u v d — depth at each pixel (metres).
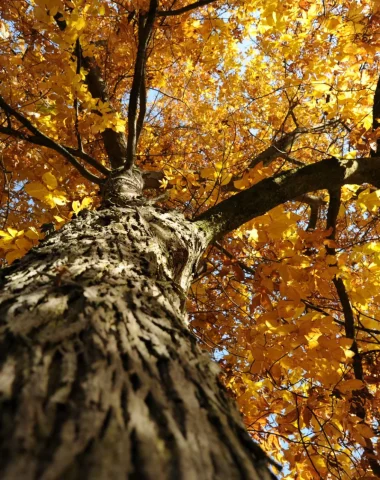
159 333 1.14
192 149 5.98
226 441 0.77
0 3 3.33
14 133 3.37
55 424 0.65
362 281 3.49
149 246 2.01
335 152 4.43
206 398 0.90
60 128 3.95
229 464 0.70
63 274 1.36
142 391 0.81
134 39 3.69
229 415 0.89
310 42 4.14
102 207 2.90
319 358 2.62
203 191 3.61
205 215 2.89
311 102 4.00
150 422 0.72
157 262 1.86
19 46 3.50
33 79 3.77
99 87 4.46
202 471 0.64
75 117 3.36
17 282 1.30
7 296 1.17
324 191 5.32
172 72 5.96
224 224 2.88
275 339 2.63
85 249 1.72
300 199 4.65
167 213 2.74
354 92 3.54
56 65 3.12
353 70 3.48
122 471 0.57
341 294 3.51
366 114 3.62
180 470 0.61
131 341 1.02
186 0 4.45
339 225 4.52
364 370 3.81
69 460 0.57
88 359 0.87
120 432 0.66
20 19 3.49
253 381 3.50
